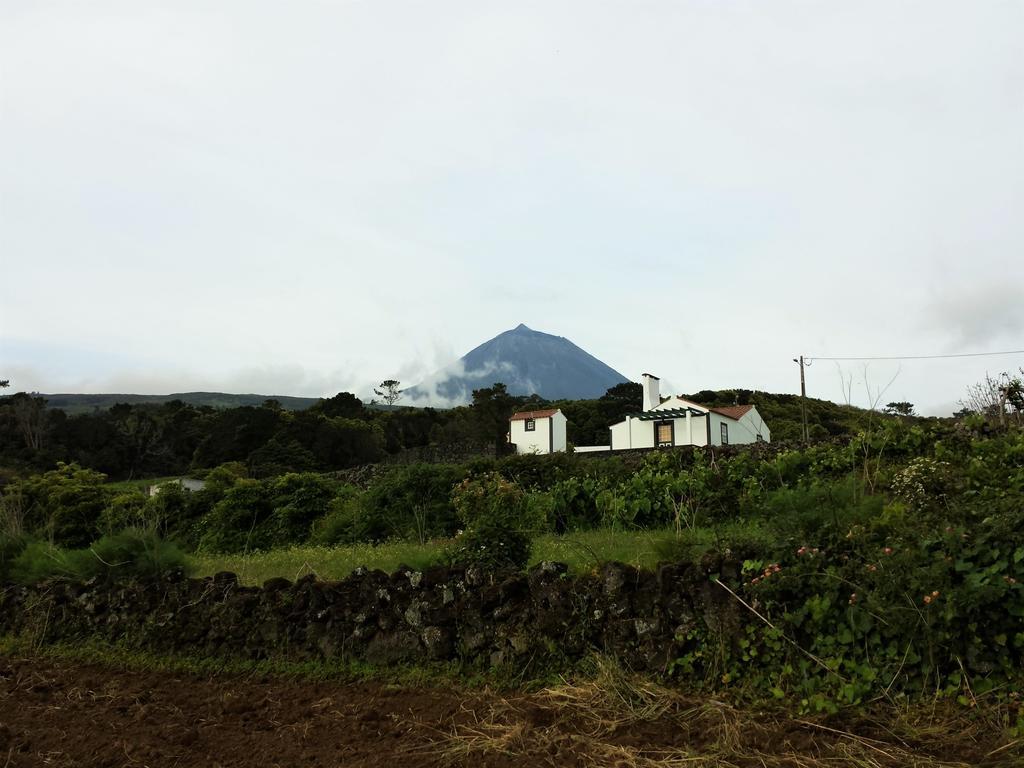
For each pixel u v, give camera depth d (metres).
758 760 4.19
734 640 5.38
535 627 6.10
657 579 5.79
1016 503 4.99
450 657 6.43
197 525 19.28
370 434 47.50
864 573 4.98
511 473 17.27
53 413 53.25
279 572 10.76
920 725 4.36
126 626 8.30
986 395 13.69
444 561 7.42
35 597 9.05
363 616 6.91
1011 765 3.81
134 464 50.44
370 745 5.00
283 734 5.35
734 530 9.88
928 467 8.48
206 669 7.34
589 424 51.97
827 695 4.84
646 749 4.49
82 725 5.85
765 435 39.44
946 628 4.61
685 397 50.81
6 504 11.92
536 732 4.85
